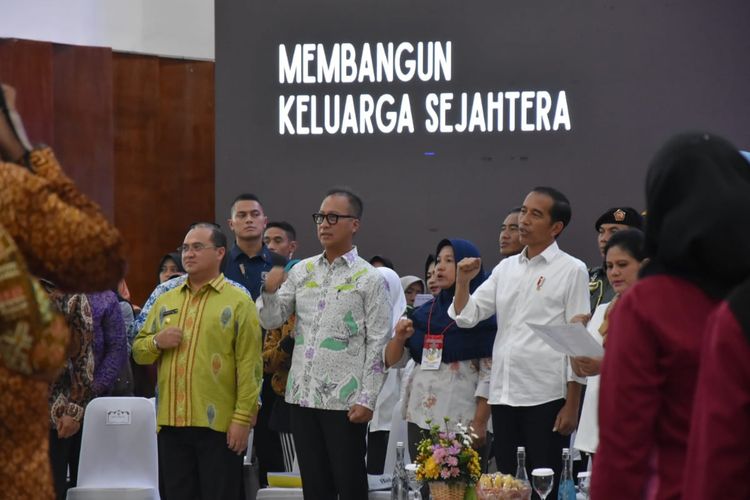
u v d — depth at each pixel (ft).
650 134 42.73
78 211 11.39
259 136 44.50
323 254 28.40
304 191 44.32
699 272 11.59
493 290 27.45
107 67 47.44
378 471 32.91
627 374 11.57
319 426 27.76
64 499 29.81
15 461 11.16
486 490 23.34
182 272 36.99
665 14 42.60
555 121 43.06
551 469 25.40
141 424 29.19
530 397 26.22
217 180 44.65
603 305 25.36
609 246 23.94
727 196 11.29
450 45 43.65
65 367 29.17
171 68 49.80
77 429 29.14
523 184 43.27
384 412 32.81
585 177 42.96
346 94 44.11
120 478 29.07
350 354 27.53
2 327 10.86
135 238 48.83
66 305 28.99
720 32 42.37
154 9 49.70
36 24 46.98
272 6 44.47
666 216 11.67
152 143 49.26
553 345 22.62
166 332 28.19
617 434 11.54
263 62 44.55
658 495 11.60
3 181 11.26
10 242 10.86
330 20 44.24
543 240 26.81
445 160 43.62
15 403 11.12
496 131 43.34
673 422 11.60
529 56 43.27
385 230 43.93
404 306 32.58
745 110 42.22
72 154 46.83
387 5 44.01
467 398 27.84
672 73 42.57
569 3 43.06
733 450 9.95
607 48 42.88
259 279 35.24
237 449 28.14
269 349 31.60
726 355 10.07
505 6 43.37
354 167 44.09
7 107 11.89
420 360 28.48
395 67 43.88
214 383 28.25
